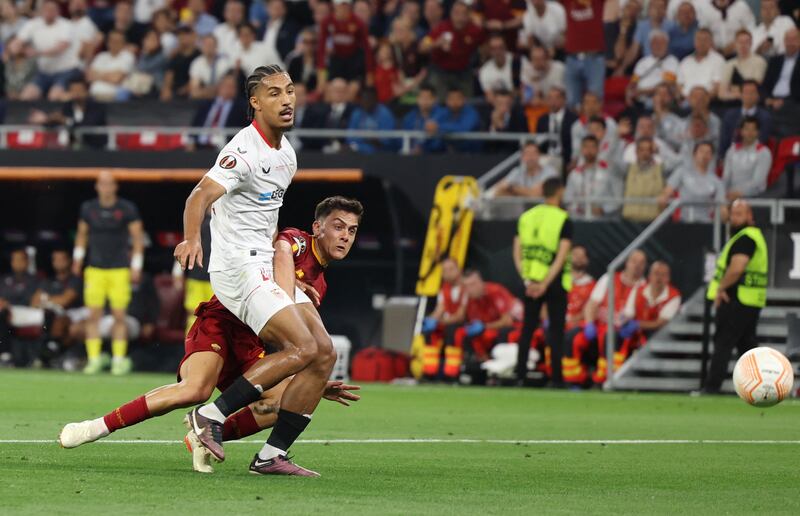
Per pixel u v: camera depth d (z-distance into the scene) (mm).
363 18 88312
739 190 72312
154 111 83312
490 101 79688
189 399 25500
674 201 68688
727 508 22125
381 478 25734
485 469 28188
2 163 79562
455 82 81750
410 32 85500
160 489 22672
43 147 80125
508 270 71625
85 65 91375
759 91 75938
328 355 25219
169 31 90562
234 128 81562
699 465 30141
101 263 71438
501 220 71938
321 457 30219
